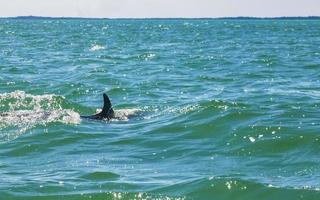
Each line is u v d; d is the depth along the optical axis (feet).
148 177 56.54
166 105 102.32
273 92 115.75
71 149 70.38
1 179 56.65
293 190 51.47
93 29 643.45
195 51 250.57
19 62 191.31
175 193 52.01
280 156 63.36
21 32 508.94
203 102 96.48
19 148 70.85
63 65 181.68
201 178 54.95
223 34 470.80
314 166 59.16
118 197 51.13
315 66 173.78
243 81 138.92
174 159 64.28
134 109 97.91
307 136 69.15
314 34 465.88
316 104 97.60
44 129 80.28
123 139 75.25
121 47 283.79
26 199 50.98
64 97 108.37
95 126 83.61
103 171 58.90
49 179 56.44
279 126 74.59
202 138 73.41
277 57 209.67
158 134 77.10
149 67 175.52
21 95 107.45
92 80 139.85
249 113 83.46
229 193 51.78
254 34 469.16
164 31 563.07
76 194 51.70
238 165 60.70
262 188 52.19
